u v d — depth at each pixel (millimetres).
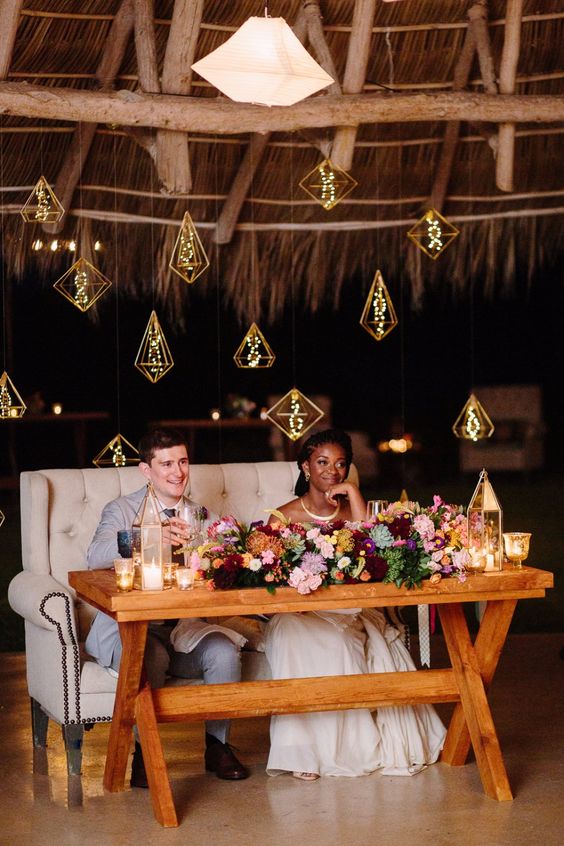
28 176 7316
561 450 13859
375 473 13586
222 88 3996
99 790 3826
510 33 6340
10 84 5965
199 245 6535
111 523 4062
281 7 6383
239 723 4711
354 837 3361
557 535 10055
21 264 7711
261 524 3785
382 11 6516
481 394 13820
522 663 5750
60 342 11805
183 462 4051
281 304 8414
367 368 13547
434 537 3666
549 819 3488
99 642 3910
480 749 3736
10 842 3352
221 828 3453
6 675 5598
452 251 8422
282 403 7977
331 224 8203
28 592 4039
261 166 7746
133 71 6602
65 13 6102
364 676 3781
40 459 11875
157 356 6789
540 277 13453
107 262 7855
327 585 3561
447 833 3381
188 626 3943
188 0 5844
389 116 6445
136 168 7516
